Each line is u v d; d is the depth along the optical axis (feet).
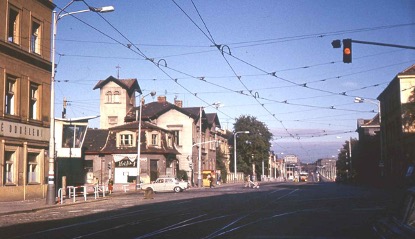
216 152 273.95
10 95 92.27
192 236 39.65
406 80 162.40
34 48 100.58
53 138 85.05
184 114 220.43
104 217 59.06
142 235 40.40
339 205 76.54
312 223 50.01
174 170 198.70
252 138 308.40
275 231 43.09
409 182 23.88
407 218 19.83
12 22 92.89
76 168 176.76
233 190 153.79
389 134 189.26
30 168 98.53
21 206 78.64
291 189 154.51
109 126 223.71
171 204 84.02
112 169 181.88
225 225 48.29
